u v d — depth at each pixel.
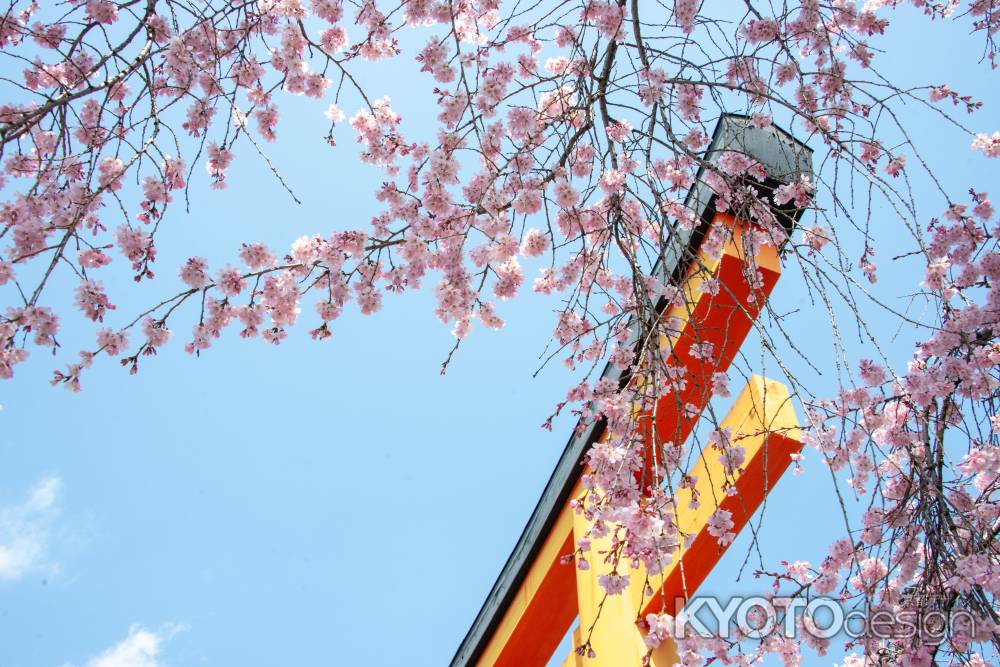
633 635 3.10
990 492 2.85
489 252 2.74
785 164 3.01
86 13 2.65
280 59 2.93
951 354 2.85
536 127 2.78
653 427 2.09
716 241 2.93
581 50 2.64
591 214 2.88
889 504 3.06
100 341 2.46
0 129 2.04
